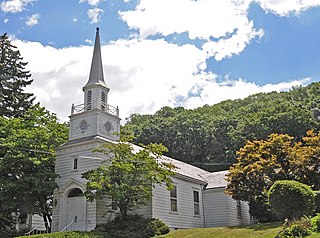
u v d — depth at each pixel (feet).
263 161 73.87
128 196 68.49
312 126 151.64
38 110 96.43
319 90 198.29
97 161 78.54
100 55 93.20
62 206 78.54
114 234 64.49
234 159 162.30
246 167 75.66
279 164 74.49
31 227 96.22
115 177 69.21
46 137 85.92
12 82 124.67
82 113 86.38
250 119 166.40
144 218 74.84
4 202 75.20
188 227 90.27
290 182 54.75
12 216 88.12
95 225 73.10
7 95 121.90
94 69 90.68
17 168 79.20
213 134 177.47
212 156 173.68
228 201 98.37
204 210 100.37
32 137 83.20
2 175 78.74
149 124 193.26
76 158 81.92
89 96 87.97
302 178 70.44
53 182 78.43
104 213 74.95
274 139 76.64
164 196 83.20
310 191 53.93
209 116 199.11
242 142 160.86
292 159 72.54
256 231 60.85
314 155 69.77
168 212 83.25
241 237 57.93
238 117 184.96
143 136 185.68
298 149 73.26
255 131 159.33
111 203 74.13
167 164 75.92
